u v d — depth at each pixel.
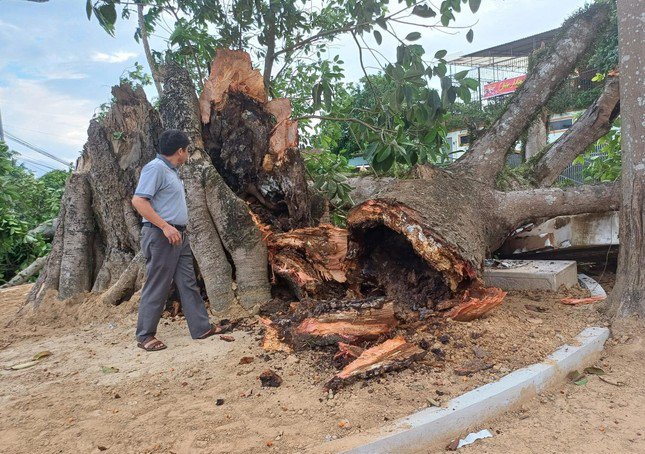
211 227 5.24
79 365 4.11
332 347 3.92
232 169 5.81
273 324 4.36
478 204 5.74
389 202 4.47
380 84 6.84
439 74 5.10
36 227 11.87
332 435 2.84
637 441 2.90
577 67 7.14
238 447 2.78
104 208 6.11
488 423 3.13
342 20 7.39
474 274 4.38
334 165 6.98
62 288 5.95
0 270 10.95
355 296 4.99
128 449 2.82
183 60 7.89
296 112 8.20
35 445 2.91
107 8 4.54
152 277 4.30
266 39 7.14
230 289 5.12
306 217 5.87
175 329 4.86
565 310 4.93
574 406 3.34
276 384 3.48
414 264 4.91
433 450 2.86
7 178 11.95
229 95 5.81
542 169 7.33
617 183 5.94
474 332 4.09
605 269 7.12
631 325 4.45
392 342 3.74
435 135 5.66
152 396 3.44
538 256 7.36
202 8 6.59
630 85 4.62
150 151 6.08
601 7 6.66
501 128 6.54
